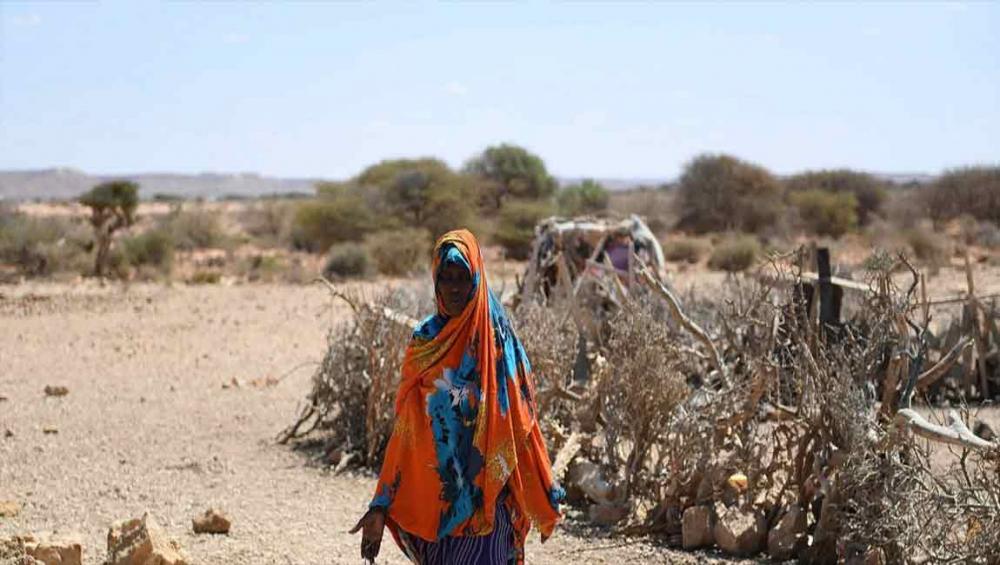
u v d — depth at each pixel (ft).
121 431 32.73
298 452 29.66
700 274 98.53
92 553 20.06
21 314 69.05
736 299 33.94
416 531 13.56
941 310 38.58
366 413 28.78
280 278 102.58
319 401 31.58
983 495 16.12
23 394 39.86
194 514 23.35
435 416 13.43
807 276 33.68
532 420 13.96
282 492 25.40
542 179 202.90
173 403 37.78
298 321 65.05
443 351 13.41
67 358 49.96
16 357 50.14
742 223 181.16
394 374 27.61
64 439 31.58
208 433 32.42
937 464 23.65
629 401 22.36
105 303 76.13
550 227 44.16
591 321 31.42
